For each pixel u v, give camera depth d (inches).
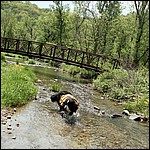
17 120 333.1
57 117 371.9
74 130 329.4
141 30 1071.6
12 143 265.3
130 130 358.6
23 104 407.8
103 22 1266.0
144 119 420.8
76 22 1663.4
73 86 663.1
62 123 350.0
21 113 363.9
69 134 313.0
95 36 1261.1
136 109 474.3
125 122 395.5
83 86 693.3
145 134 349.1
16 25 2770.7
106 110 457.1
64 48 948.6
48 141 283.9
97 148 282.8
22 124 321.7
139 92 576.7
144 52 1079.6
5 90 411.2
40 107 408.2
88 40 1293.1
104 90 640.4
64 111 391.5
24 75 571.2
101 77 711.7
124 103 517.0
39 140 283.0
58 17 1875.0
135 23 1154.0
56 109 410.6
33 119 347.3
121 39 1330.0
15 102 393.1
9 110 367.6
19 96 407.8
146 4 1056.2
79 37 1462.8
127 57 1154.7
